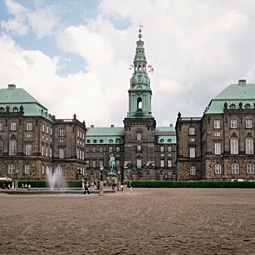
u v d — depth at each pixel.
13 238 19.38
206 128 115.25
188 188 97.75
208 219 26.83
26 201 45.12
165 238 19.41
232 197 53.78
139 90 182.00
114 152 199.38
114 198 52.34
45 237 19.66
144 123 178.00
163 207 36.62
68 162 137.62
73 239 19.14
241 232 21.19
